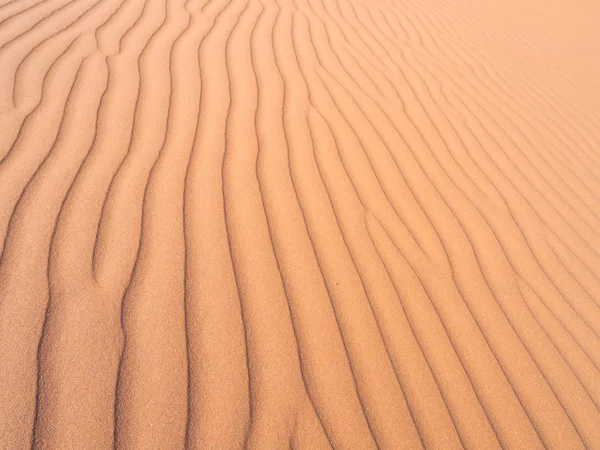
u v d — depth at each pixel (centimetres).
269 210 226
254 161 250
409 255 231
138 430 145
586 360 218
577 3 781
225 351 170
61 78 274
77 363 154
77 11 346
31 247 182
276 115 290
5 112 240
